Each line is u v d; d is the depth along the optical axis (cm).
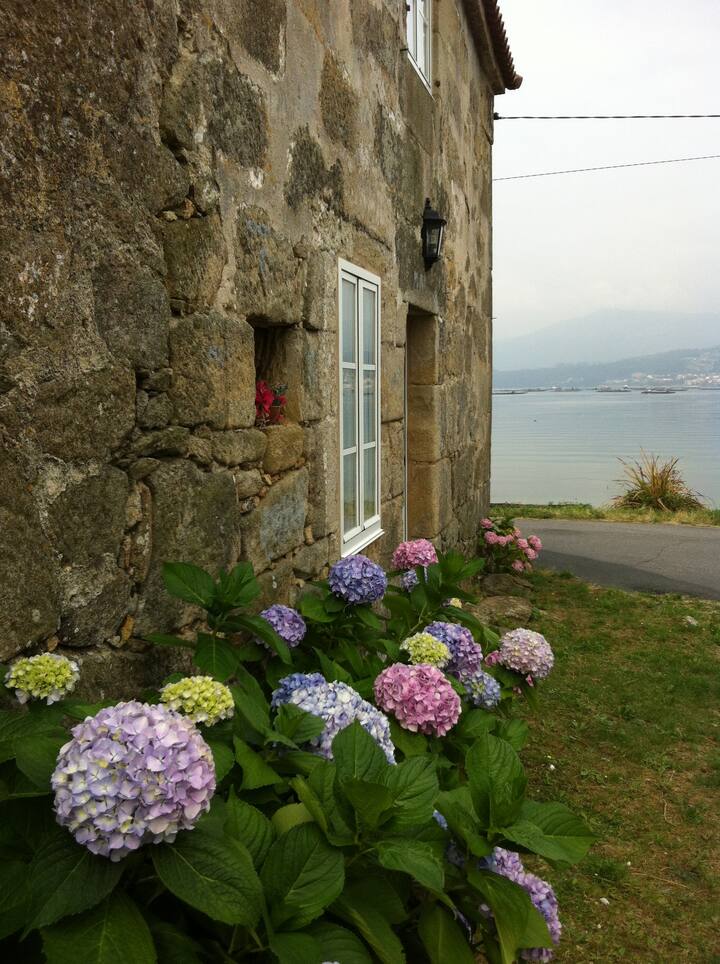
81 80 184
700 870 308
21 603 171
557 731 428
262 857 154
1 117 161
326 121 349
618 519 1360
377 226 434
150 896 142
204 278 244
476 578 752
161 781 120
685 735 429
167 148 224
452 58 640
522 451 3897
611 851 319
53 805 130
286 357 323
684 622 645
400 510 513
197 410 242
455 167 666
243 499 280
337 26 362
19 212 167
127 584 211
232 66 259
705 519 1330
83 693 192
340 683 208
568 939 265
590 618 653
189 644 216
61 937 118
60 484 182
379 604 461
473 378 805
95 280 191
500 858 181
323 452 350
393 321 476
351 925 166
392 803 153
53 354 178
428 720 216
